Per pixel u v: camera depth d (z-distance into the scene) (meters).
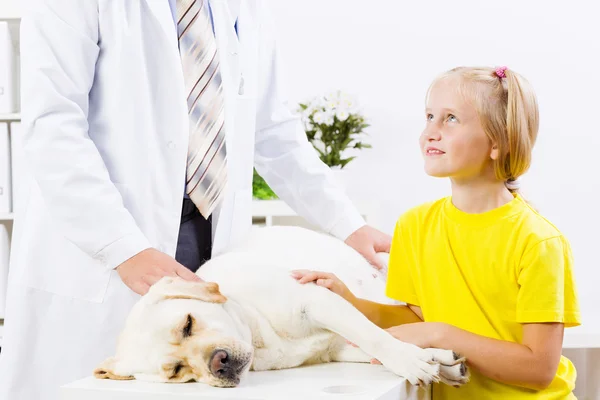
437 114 1.33
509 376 1.22
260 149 1.99
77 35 1.54
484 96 1.29
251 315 1.27
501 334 1.29
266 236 1.78
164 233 1.62
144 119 1.61
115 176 1.62
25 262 1.61
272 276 1.34
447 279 1.34
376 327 1.24
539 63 3.07
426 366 1.15
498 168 1.30
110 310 1.59
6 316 1.65
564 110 3.05
